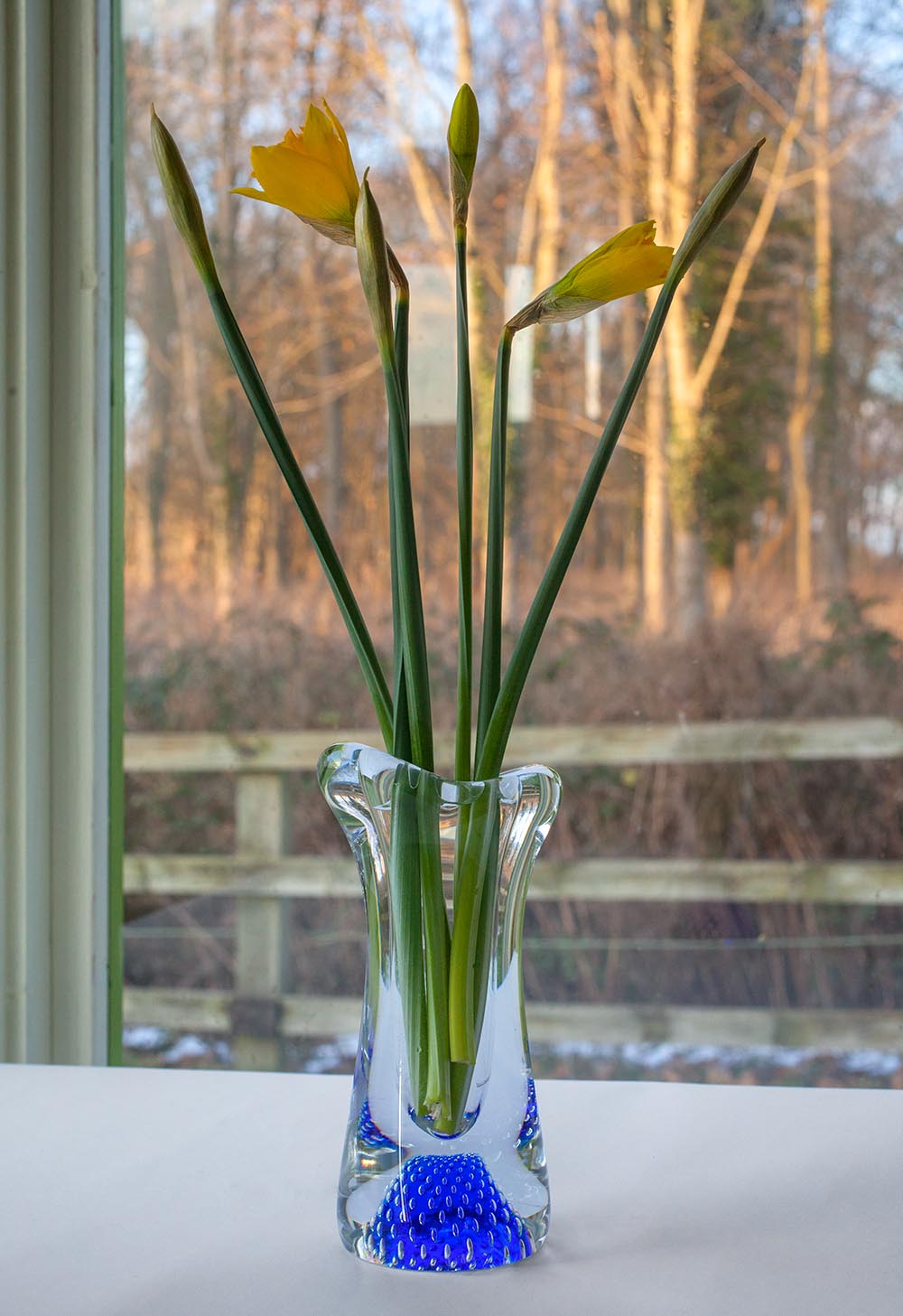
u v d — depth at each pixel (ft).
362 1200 2.63
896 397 7.99
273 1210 2.77
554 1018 7.66
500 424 2.74
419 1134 2.63
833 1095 3.27
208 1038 7.37
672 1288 2.54
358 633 2.73
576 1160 2.96
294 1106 3.21
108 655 4.96
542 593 2.68
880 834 7.73
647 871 7.77
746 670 7.93
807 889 7.69
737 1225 2.72
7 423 4.57
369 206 2.54
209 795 7.55
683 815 7.81
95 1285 2.54
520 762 7.91
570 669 7.95
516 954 2.69
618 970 7.69
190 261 7.94
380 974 2.66
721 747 7.86
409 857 2.63
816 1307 2.48
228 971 7.41
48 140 4.70
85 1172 2.90
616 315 8.03
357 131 7.83
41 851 4.72
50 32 4.69
